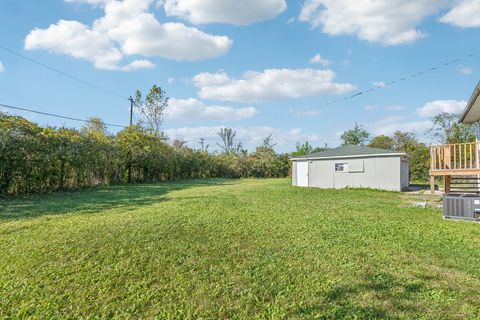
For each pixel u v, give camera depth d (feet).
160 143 80.18
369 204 32.78
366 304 9.89
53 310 9.60
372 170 55.62
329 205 31.60
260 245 16.11
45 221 21.59
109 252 14.69
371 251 15.21
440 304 9.89
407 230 19.97
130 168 69.36
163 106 106.93
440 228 20.70
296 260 13.88
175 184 65.77
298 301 10.16
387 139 97.14
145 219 22.26
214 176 107.24
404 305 9.83
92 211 26.04
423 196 42.47
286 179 94.89
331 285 11.30
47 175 43.83
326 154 61.93
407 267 13.07
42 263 13.29
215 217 23.32
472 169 31.78
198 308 9.78
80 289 10.98
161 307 9.85
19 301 10.11
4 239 16.83
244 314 9.43
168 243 16.20
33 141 40.40
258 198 37.35
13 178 38.34
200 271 12.63
